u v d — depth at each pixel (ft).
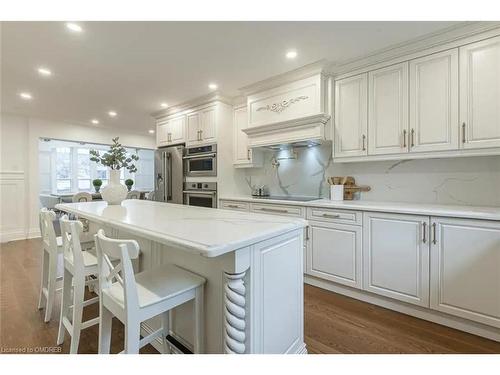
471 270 5.93
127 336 3.53
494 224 5.65
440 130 7.09
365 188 9.32
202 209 6.76
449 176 7.83
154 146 23.29
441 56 7.06
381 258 7.24
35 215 16.34
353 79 8.71
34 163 16.33
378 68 8.17
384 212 7.15
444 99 7.02
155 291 3.98
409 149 7.59
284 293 4.60
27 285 8.96
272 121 10.32
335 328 6.35
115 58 8.43
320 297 8.07
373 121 8.28
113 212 6.08
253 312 3.88
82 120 17.25
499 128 6.29
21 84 10.69
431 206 7.34
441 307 6.32
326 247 8.39
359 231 7.65
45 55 8.23
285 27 6.73
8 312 7.14
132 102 13.12
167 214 5.76
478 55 6.53
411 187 8.50
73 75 9.81
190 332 4.88
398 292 6.97
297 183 11.55
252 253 3.85
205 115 12.52
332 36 7.18
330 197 9.91
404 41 7.39
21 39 7.28
